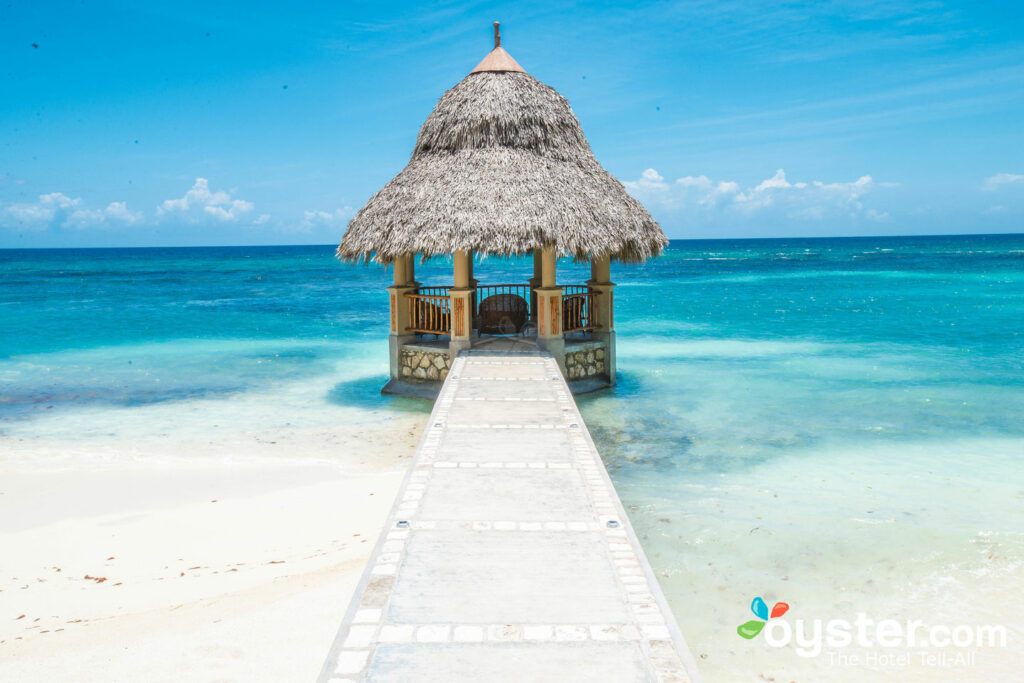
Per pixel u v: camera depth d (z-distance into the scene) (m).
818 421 11.51
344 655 3.35
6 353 20.28
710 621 5.45
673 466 9.22
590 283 14.30
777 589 5.93
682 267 76.19
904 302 32.88
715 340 21.62
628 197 13.98
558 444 7.10
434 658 3.32
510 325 14.25
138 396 14.23
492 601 3.89
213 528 7.41
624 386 14.47
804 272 62.88
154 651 4.98
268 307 35.44
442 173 12.94
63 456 10.09
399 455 9.96
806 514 7.51
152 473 9.27
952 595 5.82
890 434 10.68
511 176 12.62
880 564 6.35
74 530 7.43
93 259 130.00
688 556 6.53
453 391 9.66
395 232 12.42
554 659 3.32
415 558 4.46
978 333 22.03
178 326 26.95
